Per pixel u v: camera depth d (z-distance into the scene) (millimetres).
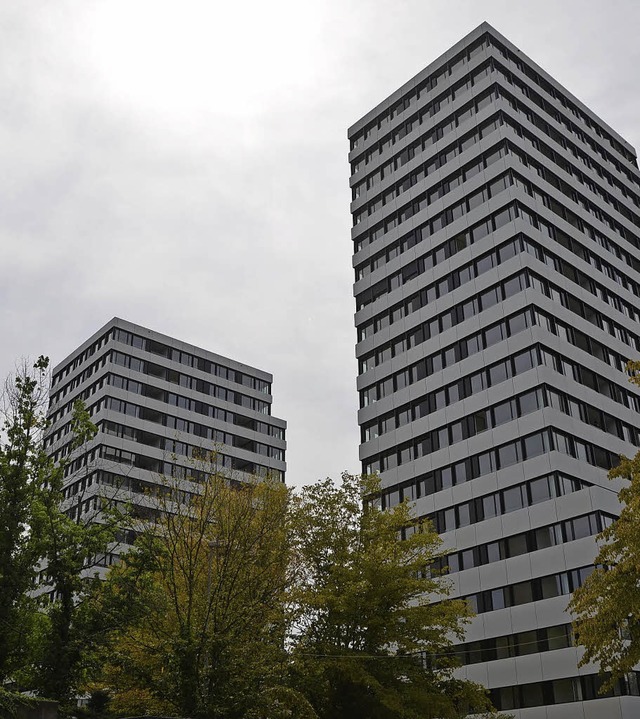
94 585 32031
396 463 63031
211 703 28672
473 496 56719
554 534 51594
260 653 30844
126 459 86125
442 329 64438
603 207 72938
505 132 66688
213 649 29812
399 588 36031
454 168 69500
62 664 30109
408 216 71812
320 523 38125
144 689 31172
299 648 34031
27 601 30281
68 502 75688
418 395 63781
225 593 32438
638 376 30891
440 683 36438
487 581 53562
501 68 71625
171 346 98250
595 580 29562
